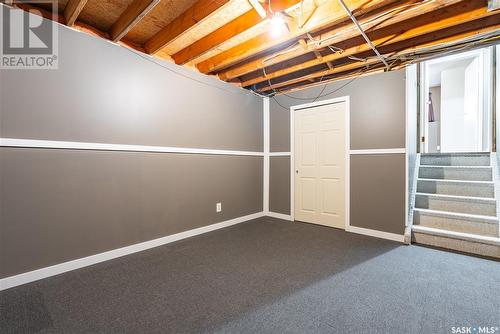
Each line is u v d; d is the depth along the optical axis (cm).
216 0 202
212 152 348
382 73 313
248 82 382
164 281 200
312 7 222
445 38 254
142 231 271
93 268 224
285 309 162
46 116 207
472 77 477
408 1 198
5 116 188
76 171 224
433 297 174
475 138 469
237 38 248
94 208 235
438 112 618
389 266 227
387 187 309
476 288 186
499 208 265
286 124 418
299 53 283
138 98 268
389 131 307
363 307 163
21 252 195
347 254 257
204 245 287
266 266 229
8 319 150
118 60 253
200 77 335
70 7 205
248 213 410
